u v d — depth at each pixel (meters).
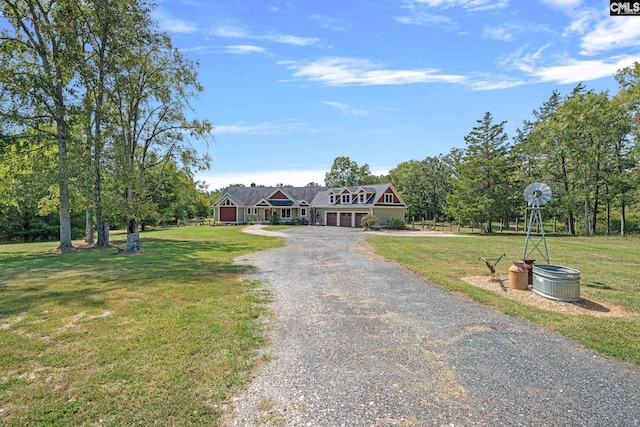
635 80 25.98
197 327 5.36
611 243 20.28
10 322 5.57
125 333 5.08
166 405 3.28
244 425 2.99
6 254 15.38
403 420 3.08
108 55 16.16
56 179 15.30
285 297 7.33
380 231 31.94
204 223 48.53
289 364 4.19
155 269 10.59
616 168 28.11
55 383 3.66
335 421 3.06
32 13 15.73
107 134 15.74
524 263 8.54
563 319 5.96
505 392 3.60
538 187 8.95
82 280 8.89
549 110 36.34
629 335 5.22
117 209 14.94
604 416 3.19
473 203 31.45
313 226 39.53
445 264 11.70
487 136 31.14
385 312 6.34
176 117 18.22
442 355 4.50
